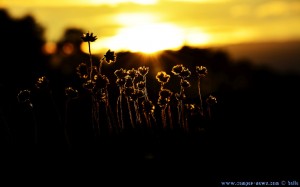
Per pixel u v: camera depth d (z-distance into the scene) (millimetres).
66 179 5020
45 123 7551
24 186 4914
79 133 6699
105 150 5727
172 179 4848
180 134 6176
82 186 4828
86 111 7668
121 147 5773
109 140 6051
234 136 6188
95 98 6164
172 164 5207
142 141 5926
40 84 6148
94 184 4852
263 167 5035
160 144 5812
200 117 6332
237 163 5164
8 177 5164
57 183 4938
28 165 5488
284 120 7254
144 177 4938
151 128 6219
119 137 6109
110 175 5031
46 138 6641
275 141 5914
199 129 6203
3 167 5461
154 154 5508
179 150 5617
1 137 6836
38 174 5199
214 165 5156
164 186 4719
